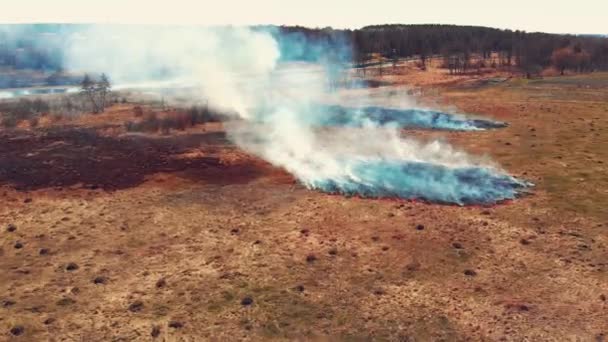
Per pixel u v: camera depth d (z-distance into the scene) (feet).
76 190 102.94
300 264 73.00
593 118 160.35
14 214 91.04
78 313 61.41
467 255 75.00
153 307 62.75
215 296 65.00
